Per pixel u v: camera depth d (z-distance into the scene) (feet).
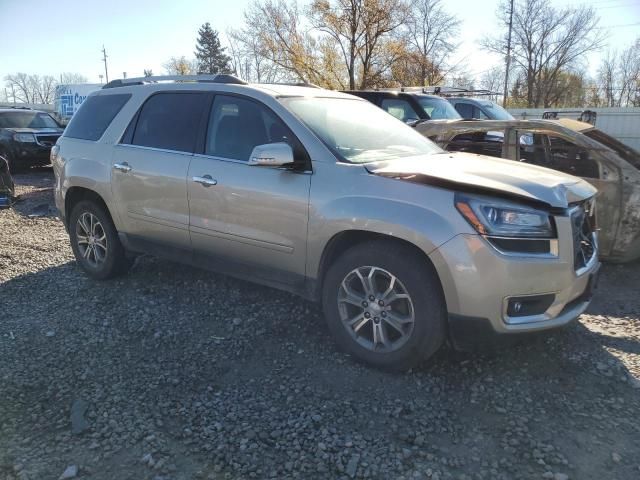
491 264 10.25
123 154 16.11
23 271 18.84
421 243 10.65
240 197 13.35
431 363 12.03
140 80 17.06
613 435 9.58
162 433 9.68
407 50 110.22
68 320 14.57
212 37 223.92
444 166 12.21
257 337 13.41
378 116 15.51
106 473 8.68
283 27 112.68
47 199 34.42
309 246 12.37
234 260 14.06
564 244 10.76
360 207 11.40
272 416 10.16
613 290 17.03
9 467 8.82
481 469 8.76
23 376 11.68
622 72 184.34
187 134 14.93
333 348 12.77
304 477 8.58
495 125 20.98
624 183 17.92
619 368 11.83
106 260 17.26
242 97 14.10
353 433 9.65
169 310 15.11
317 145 12.53
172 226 15.10
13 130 47.88
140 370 11.90
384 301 11.46
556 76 175.42
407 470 8.73
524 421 9.98
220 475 8.63
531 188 10.91
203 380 11.46
